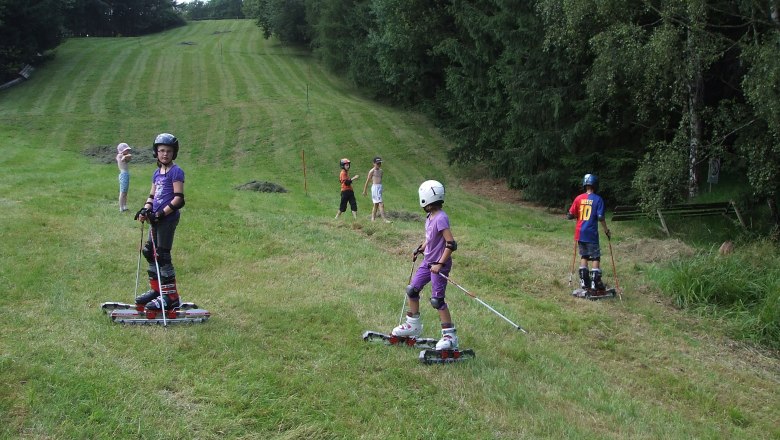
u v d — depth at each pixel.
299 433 4.68
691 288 10.19
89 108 32.81
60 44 46.72
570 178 19.69
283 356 5.98
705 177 19.36
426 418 5.13
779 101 12.42
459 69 24.39
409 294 6.50
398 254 11.62
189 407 4.83
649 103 17.11
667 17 14.03
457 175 25.33
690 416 6.22
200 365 5.54
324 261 10.19
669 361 7.66
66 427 4.35
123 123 30.53
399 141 28.81
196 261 9.35
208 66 44.59
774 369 8.07
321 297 8.02
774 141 14.21
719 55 13.96
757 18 14.80
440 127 28.12
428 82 31.64
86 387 4.88
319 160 25.80
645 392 6.64
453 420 5.14
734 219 16.41
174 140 6.59
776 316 9.19
